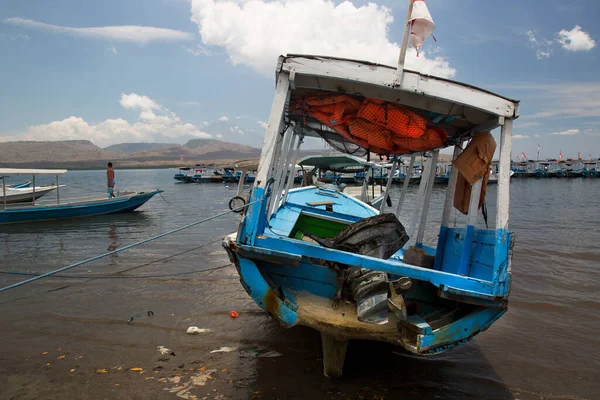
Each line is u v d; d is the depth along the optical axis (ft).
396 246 17.53
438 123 17.90
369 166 49.44
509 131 14.64
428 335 13.83
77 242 43.80
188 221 60.59
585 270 32.63
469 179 16.19
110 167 69.00
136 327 20.57
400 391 15.21
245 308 23.22
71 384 15.20
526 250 39.93
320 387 15.25
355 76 14.51
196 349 18.21
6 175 57.26
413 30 14.44
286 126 21.07
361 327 14.73
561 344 19.63
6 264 33.58
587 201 91.45
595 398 15.12
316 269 17.39
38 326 20.63
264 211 16.20
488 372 16.93
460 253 17.60
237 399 14.28
